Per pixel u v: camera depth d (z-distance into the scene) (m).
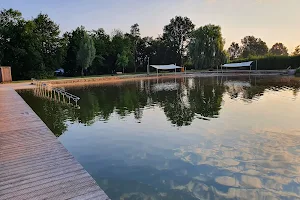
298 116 7.86
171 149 5.04
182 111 9.16
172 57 42.97
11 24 26.45
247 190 3.35
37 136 4.76
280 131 6.19
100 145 5.40
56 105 10.74
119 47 37.06
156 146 5.25
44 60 28.73
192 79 26.72
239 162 4.32
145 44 43.06
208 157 4.57
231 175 3.82
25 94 14.45
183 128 6.67
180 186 3.47
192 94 14.18
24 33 25.84
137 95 14.10
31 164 3.38
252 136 5.82
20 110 7.69
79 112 9.18
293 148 4.97
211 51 35.88
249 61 36.34
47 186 2.73
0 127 5.49
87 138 5.93
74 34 32.97
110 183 3.58
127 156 4.70
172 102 11.45
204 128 6.62
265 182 3.58
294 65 31.97
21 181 2.87
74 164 3.37
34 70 26.78
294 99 11.40
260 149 4.95
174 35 44.16
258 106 9.86
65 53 30.72
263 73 31.19
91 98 13.01
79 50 30.41
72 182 2.83
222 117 7.94
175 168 4.09
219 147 5.11
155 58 41.97
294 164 4.20
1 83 21.02
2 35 25.61
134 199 3.12
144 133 6.28
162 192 3.30
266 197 3.18
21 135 4.84
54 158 3.60
